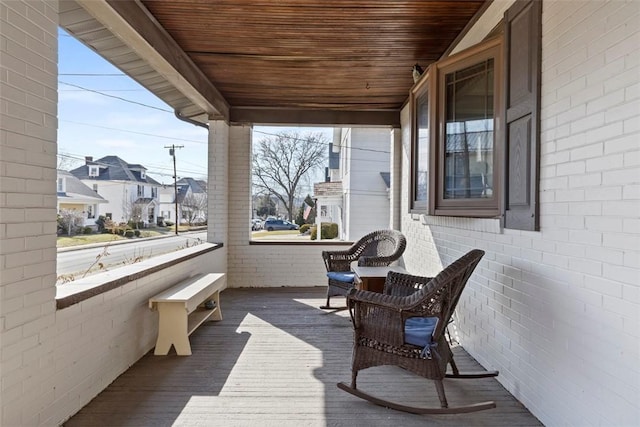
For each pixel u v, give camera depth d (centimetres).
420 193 422
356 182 1011
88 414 230
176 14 331
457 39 374
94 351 251
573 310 194
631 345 158
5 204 176
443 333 254
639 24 154
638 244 154
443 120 341
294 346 354
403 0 312
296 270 632
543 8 220
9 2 179
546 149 217
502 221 263
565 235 200
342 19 341
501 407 242
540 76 222
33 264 194
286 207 1830
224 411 236
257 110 616
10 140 180
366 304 257
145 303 328
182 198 1492
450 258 375
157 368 300
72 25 311
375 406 244
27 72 190
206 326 414
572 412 194
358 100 580
